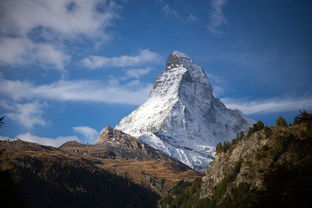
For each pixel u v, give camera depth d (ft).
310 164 499.92
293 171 483.51
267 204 446.60
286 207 433.89
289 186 457.68
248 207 464.65
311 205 424.87
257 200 458.50
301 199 432.66
